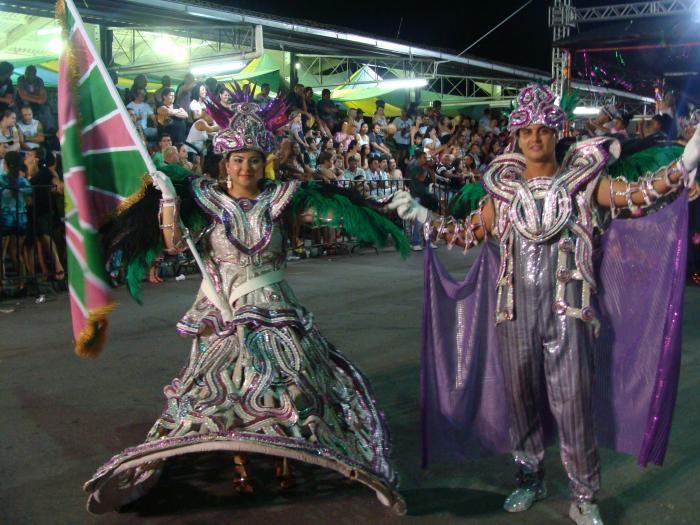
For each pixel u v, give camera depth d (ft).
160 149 30.96
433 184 42.75
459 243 11.37
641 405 10.83
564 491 11.64
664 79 40.93
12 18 42.63
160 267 30.73
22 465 12.82
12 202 26.76
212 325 11.37
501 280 10.44
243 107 11.53
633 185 9.80
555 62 51.31
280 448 9.62
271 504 11.28
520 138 10.21
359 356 19.39
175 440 9.75
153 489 11.76
